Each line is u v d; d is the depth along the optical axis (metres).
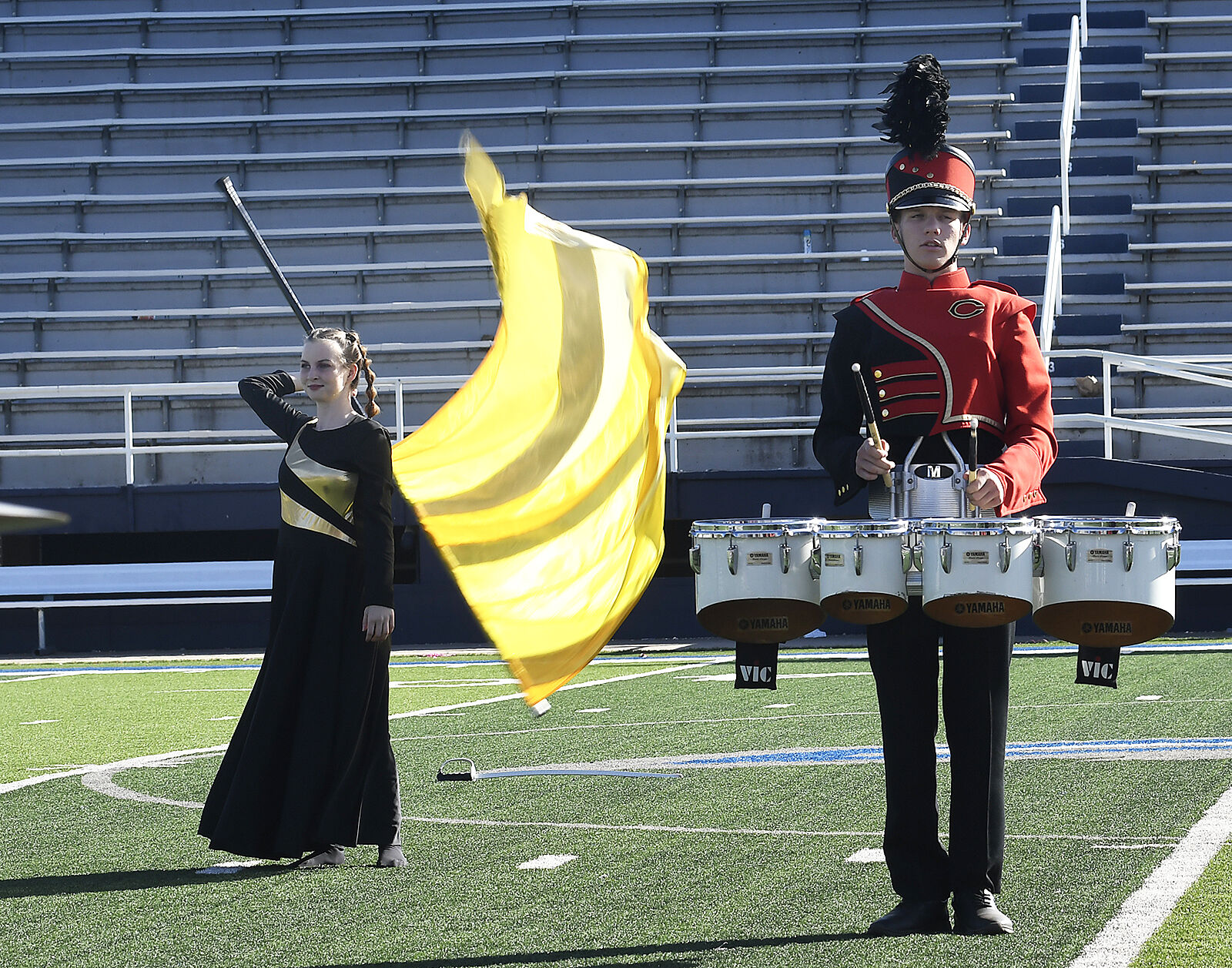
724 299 47.44
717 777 15.59
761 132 53.41
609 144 52.06
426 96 54.88
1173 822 12.33
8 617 36.91
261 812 11.61
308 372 12.02
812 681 25.27
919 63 9.70
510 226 13.99
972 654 9.20
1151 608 8.77
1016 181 50.19
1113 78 54.34
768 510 9.41
